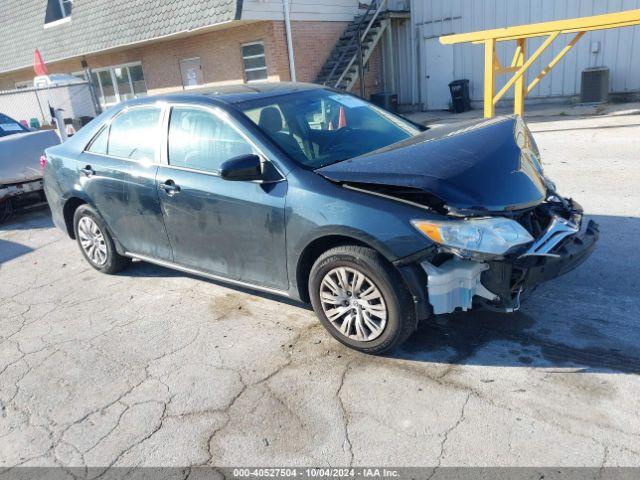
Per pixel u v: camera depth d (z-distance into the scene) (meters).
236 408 3.10
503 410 2.83
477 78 15.52
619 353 3.19
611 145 8.59
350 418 2.91
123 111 4.75
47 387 3.51
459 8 15.19
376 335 3.31
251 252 3.79
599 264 4.34
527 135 3.93
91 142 5.02
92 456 2.85
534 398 2.89
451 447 2.63
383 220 3.09
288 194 3.45
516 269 3.04
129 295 4.81
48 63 19.53
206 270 4.24
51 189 5.44
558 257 3.05
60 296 4.98
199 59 16.14
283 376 3.35
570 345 3.32
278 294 3.80
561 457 2.49
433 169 3.13
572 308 3.73
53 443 2.98
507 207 3.07
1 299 5.09
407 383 3.14
